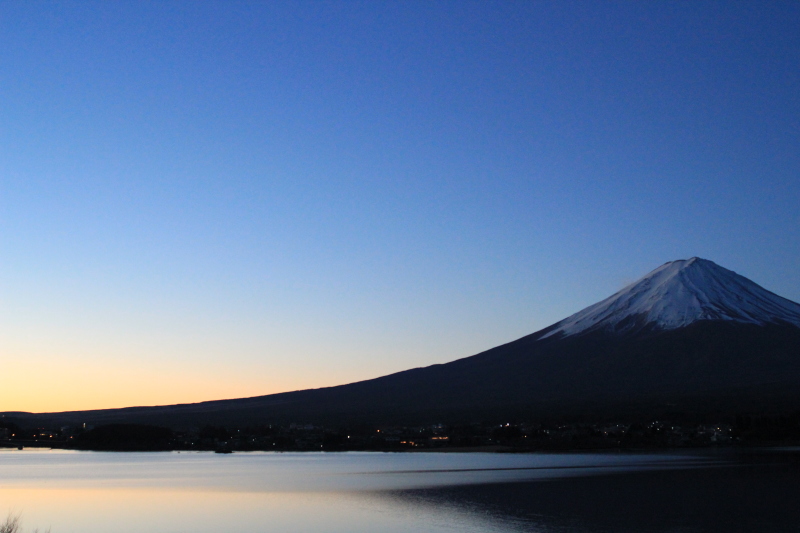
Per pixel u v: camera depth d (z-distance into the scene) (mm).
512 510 79500
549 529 68812
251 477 128875
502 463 149625
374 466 152500
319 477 125875
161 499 95812
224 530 72125
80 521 78625
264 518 78312
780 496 86375
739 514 74938
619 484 100375
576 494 90875
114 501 94500
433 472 129875
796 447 176250
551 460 156500
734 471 115688
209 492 103625
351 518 76875
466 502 86188
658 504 81500
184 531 72125
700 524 70250
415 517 76375
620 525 70062
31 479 130625
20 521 78938
